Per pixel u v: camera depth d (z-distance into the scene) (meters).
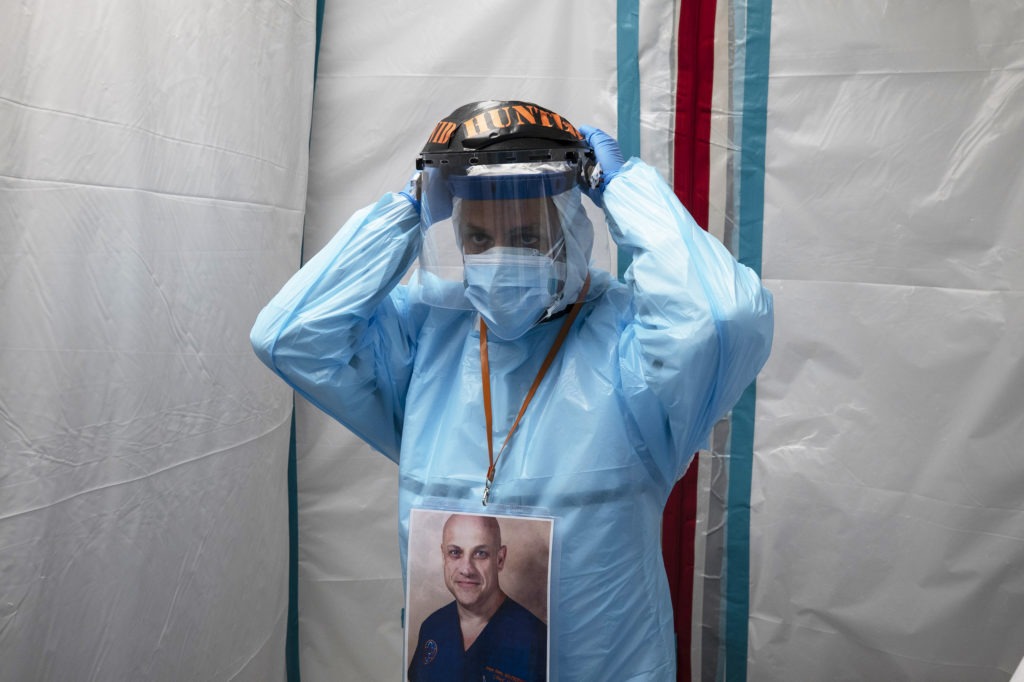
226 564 1.60
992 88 1.56
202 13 1.45
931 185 1.60
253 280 1.61
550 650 1.00
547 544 1.00
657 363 0.99
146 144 1.37
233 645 1.63
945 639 1.66
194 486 1.51
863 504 1.69
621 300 1.15
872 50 1.61
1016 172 1.56
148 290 1.39
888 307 1.64
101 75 1.29
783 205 1.68
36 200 1.22
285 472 1.78
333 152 1.79
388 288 1.17
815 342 1.69
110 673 1.36
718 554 1.78
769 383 1.72
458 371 1.14
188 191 1.46
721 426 1.75
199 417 1.52
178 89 1.42
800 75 1.65
